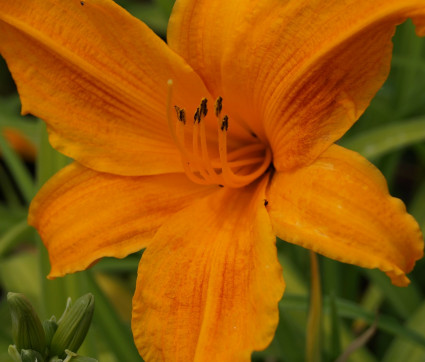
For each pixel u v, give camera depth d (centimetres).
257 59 31
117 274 49
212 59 32
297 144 31
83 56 32
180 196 34
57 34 32
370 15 29
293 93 31
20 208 52
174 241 32
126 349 37
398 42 45
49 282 36
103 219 33
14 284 43
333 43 30
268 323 30
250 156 35
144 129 34
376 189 30
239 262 31
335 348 37
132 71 33
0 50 33
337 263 43
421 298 42
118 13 32
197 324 31
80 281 36
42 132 37
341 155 31
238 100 33
